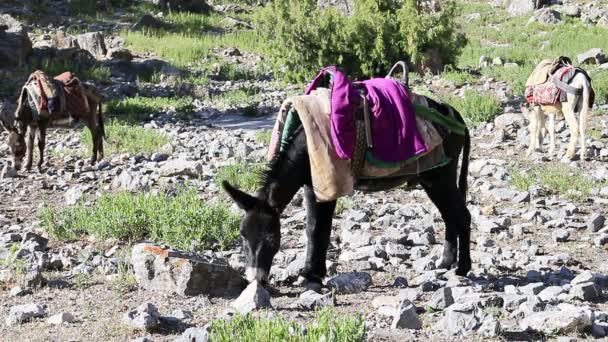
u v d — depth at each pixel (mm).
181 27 37812
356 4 27016
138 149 16469
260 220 6145
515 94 22000
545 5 43969
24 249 8047
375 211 10656
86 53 28500
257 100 23812
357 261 7945
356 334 5172
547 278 7328
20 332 5836
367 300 6629
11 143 14477
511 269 7742
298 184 6457
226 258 8086
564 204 10945
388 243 8445
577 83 14180
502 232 9273
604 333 5691
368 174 6680
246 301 6160
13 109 15695
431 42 26000
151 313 5969
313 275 6832
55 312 6332
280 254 8070
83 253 8203
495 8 45625
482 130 17656
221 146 16312
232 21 39906
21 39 27641
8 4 37906
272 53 27062
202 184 12500
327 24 25984
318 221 6773
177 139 17766
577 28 38906
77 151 16641
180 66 29438
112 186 12523
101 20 37938
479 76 25672
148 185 12219
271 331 4992
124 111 21891
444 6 26250
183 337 5285
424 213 10359
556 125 17625
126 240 8844
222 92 25469
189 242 8461
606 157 14570
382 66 26078
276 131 6543
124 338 5660
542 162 14352
